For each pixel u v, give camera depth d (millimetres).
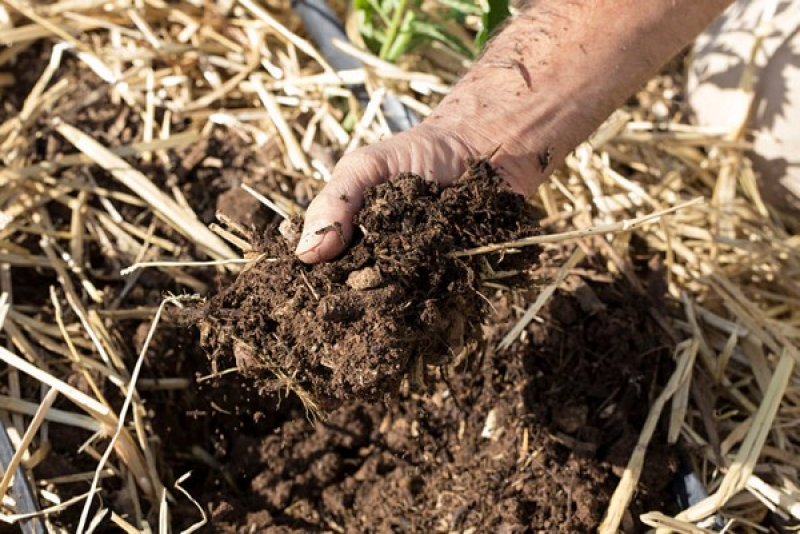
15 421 1877
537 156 1665
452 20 2662
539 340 1961
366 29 2514
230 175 2309
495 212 1544
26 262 2131
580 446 1828
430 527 1788
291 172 2281
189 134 2354
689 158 2492
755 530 1843
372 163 1546
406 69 2584
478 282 1539
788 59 2291
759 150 2414
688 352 1988
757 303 2262
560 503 1769
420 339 1468
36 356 1969
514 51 1671
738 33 2398
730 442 1916
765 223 2393
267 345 1464
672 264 2217
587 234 1588
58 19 2602
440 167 1590
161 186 2281
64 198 2250
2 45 2555
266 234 1580
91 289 2100
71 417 1888
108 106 2428
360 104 2430
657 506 1834
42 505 1766
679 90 2668
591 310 1995
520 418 1873
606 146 2432
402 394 1939
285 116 2434
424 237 1480
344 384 1436
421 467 1877
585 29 1642
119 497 1818
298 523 1831
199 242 2156
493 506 1775
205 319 1516
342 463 1912
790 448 1978
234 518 1812
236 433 1982
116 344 2033
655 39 1659
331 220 1483
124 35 2602
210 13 2648
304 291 1463
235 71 2553
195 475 1966
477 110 1647
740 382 2053
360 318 1429
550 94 1646
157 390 2000
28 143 2340
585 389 1913
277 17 2703
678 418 1902
